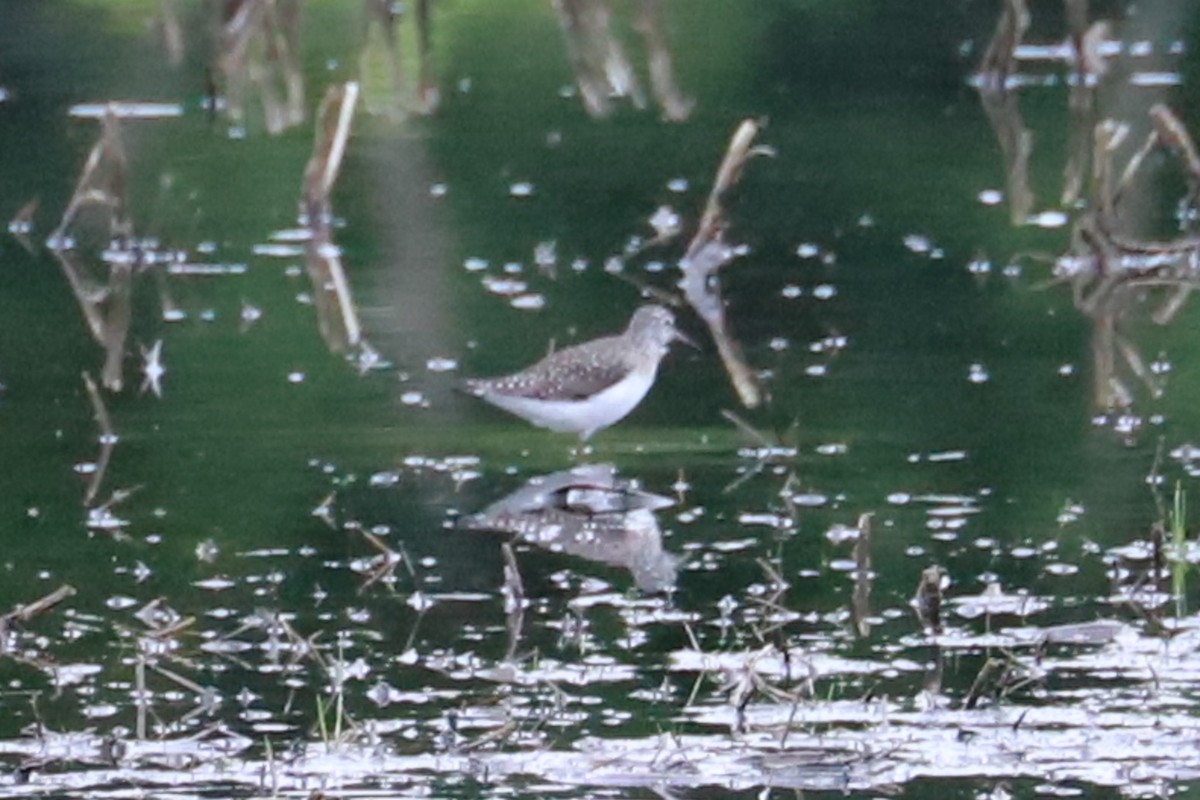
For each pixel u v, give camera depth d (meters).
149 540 11.60
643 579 10.91
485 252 18.72
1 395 14.57
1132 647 9.77
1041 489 12.34
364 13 26.36
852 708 9.05
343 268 18.25
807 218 19.84
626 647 9.94
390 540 11.60
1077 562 11.04
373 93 25.27
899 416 13.92
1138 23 27.91
